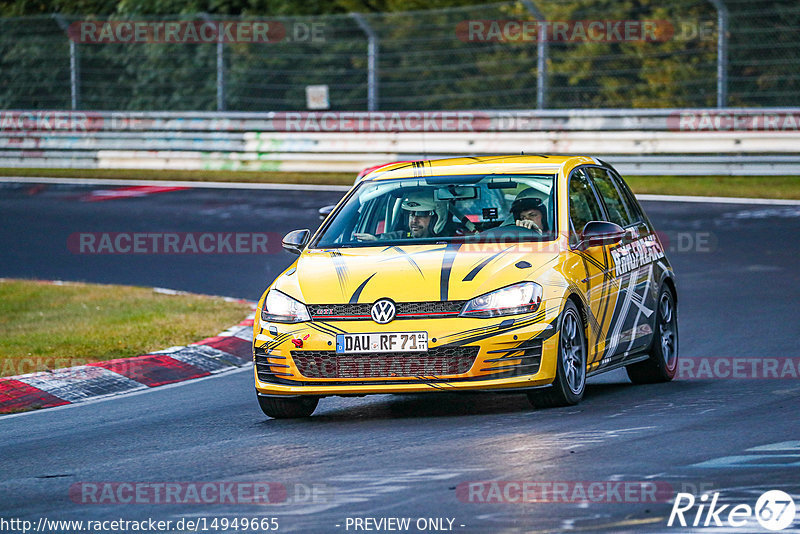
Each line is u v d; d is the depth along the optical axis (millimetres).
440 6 99688
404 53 89938
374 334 26000
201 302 47469
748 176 77625
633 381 32844
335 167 85875
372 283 26625
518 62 91188
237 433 26516
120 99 103000
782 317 41875
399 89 94875
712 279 50781
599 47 88500
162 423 28422
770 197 70625
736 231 61406
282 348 26766
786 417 25156
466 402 29219
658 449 22109
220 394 32406
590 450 22203
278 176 85312
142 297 49062
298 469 21953
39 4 114062
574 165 31250
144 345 38281
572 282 27344
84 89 103938
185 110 100812
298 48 97312
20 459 24703
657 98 87062
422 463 21766
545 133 80938
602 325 29016
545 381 26328
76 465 23719
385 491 19734
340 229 29938
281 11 102188
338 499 19391
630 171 78750
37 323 43469
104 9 113625
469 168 30922
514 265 26938
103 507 19781
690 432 23688
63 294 50469
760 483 19312
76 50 93625
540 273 26859
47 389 33094
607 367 29531
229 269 56781
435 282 26359
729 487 19125
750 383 30641
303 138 87000
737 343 37500
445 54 93500
